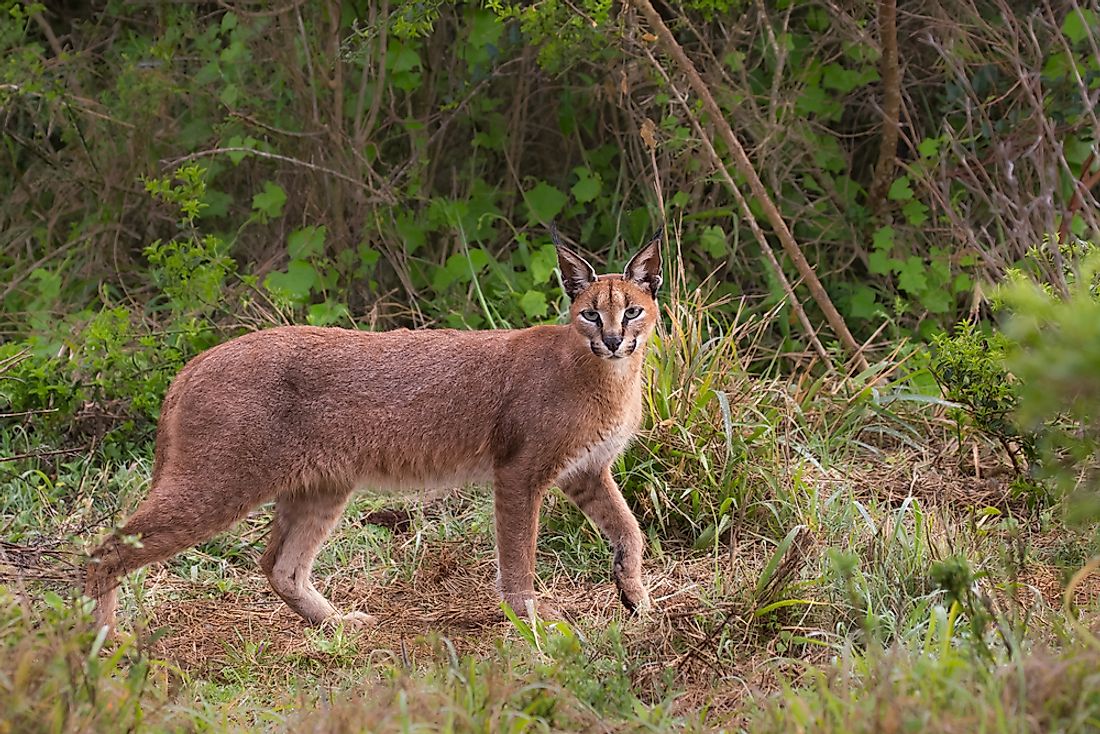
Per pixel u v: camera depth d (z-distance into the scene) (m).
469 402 9.55
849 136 14.52
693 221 14.33
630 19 12.88
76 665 6.69
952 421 11.95
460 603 10.05
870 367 12.48
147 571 10.28
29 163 16.02
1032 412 6.16
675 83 13.73
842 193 14.59
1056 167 13.16
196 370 9.16
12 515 10.96
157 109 14.91
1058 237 12.10
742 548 10.34
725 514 10.60
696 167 13.81
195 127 15.27
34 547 9.20
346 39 14.07
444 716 6.62
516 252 14.48
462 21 15.06
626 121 14.94
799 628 8.60
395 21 13.42
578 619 9.69
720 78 14.11
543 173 15.49
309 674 8.73
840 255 14.37
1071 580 7.84
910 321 14.04
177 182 14.94
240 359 9.16
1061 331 6.15
